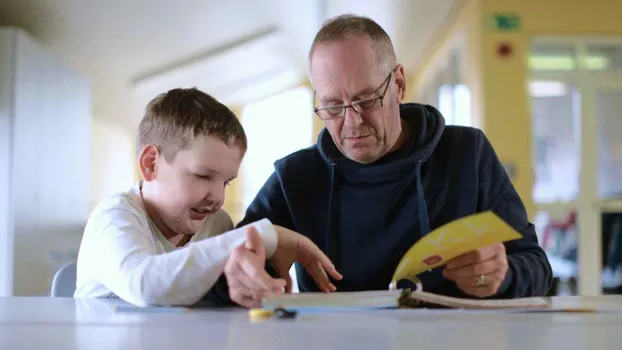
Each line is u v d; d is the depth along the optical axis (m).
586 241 4.85
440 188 1.43
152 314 0.88
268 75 9.12
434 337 0.65
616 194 4.88
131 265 1.01
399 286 1.38
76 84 4.51
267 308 0.89
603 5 4.83
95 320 0.80
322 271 1.16
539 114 4.89
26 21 4.23
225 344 0.61
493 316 0.84
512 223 1.40
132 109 7.45
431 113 1.47
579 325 0.74
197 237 1.40
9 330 0.70
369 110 1.29
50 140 3.98
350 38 1.27
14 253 3.42
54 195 4.04
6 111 3.46
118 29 4.93
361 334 0.67
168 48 5.92
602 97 4.90
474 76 5.02
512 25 4.81
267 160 10.59
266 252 1.05
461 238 0.92
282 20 6.38
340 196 1.46
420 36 6.89
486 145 1.50
